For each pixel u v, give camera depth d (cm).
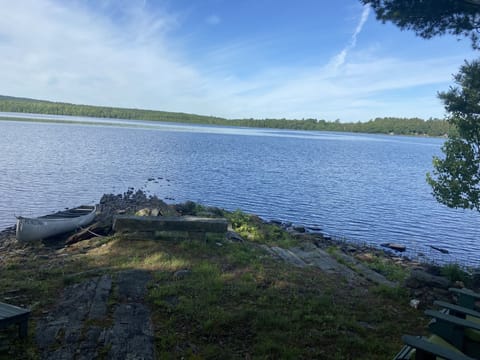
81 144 6216
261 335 515
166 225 1034
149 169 4038
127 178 3362
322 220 2306
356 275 882
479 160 984
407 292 738
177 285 685
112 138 8056
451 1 666
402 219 2433
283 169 4806
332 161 6200
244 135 14550
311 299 655
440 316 378
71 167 3728
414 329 577
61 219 1321
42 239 1221
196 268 802
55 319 538
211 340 503
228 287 695
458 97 938
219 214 1734
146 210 1276
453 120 984
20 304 588
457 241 1991
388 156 7762
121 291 656
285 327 544
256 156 6312
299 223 2202
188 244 995
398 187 3806
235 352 476
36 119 15075
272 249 1107
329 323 569
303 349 486
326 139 15000
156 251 932
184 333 517
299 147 9312
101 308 580
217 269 803
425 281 764
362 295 723
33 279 716
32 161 3928
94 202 2319
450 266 930
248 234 1345
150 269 794
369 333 550
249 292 675
